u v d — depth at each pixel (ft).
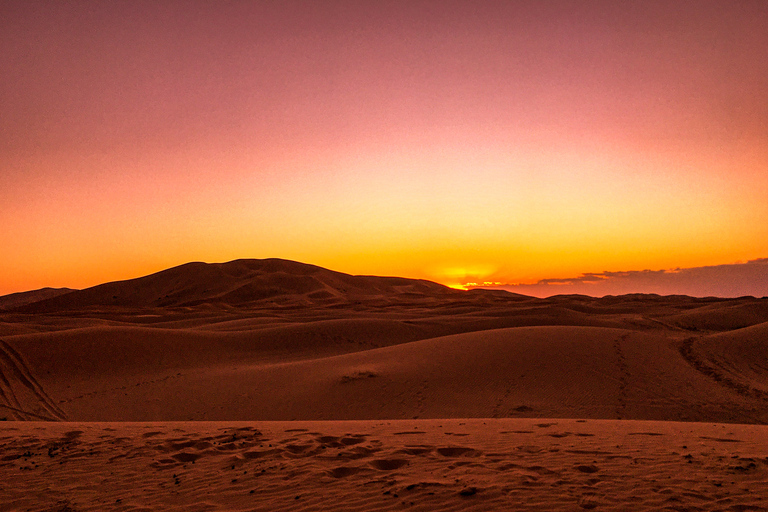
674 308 261.65
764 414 58.90
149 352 107.65
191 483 22.99
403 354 85.76
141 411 72.18
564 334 93.61
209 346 118.32
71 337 107.04
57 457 27.81
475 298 455.63
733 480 21.12
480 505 18.70
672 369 76.43
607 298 412.77
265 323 176.35
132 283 497.05
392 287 554.46
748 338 95.86
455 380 70.85
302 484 22.17
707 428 35.04
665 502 18.58
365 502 19.66
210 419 66.28
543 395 64.90
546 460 24.72
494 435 31.86
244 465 25.66
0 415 71.05
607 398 63.77
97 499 21.22
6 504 20.85
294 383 76.95
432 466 24.36
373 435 32.45
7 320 237.45
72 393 83.76
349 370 78.18
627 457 25.12
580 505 18.43
